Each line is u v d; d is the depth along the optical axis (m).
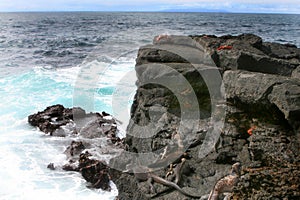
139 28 58.38
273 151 8.48
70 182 11.83
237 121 9.70
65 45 42.12
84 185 11.66
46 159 13.47
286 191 7.50
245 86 9.91
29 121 17.12
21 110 18.89
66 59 33.06
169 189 8.66
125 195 9.20
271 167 8.14
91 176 11.80
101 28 65.12
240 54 11.18
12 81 24.50
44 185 11.64
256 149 8.58
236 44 13.38
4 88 22.80
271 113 9.51
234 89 10.14
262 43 15.61
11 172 12.42
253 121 9.55
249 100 9.77
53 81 24.44
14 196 10.98
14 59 33.28
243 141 9.17
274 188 7.60
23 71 27.64
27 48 40.72
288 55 14.48
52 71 27.69
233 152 8.97
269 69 11.31
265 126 9.27
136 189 9.07
